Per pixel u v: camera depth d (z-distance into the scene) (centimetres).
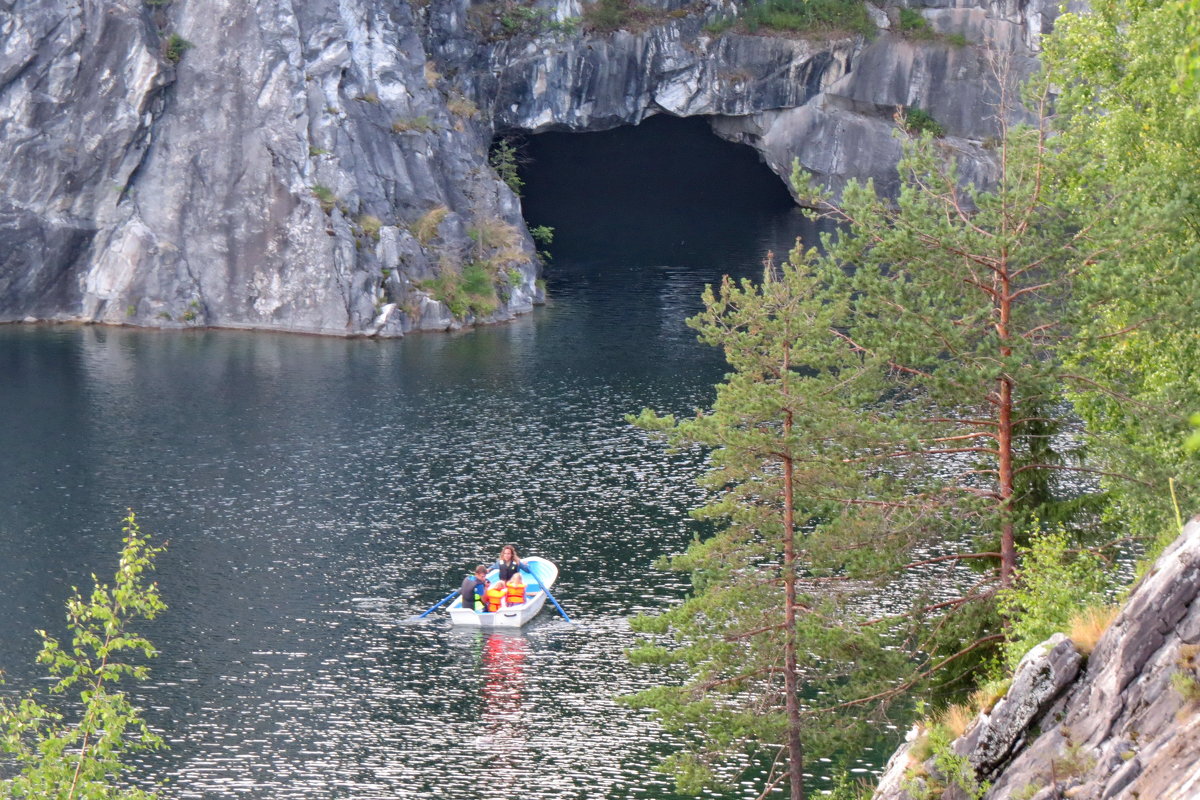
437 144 10562
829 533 3206
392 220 9919
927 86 13025
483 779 3731
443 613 4800
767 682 3381
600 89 12825
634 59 12862
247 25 9662
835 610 3247
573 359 8494
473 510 5747
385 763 3816
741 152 15200
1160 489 3078
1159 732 1667
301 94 9669
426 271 9844
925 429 3316
